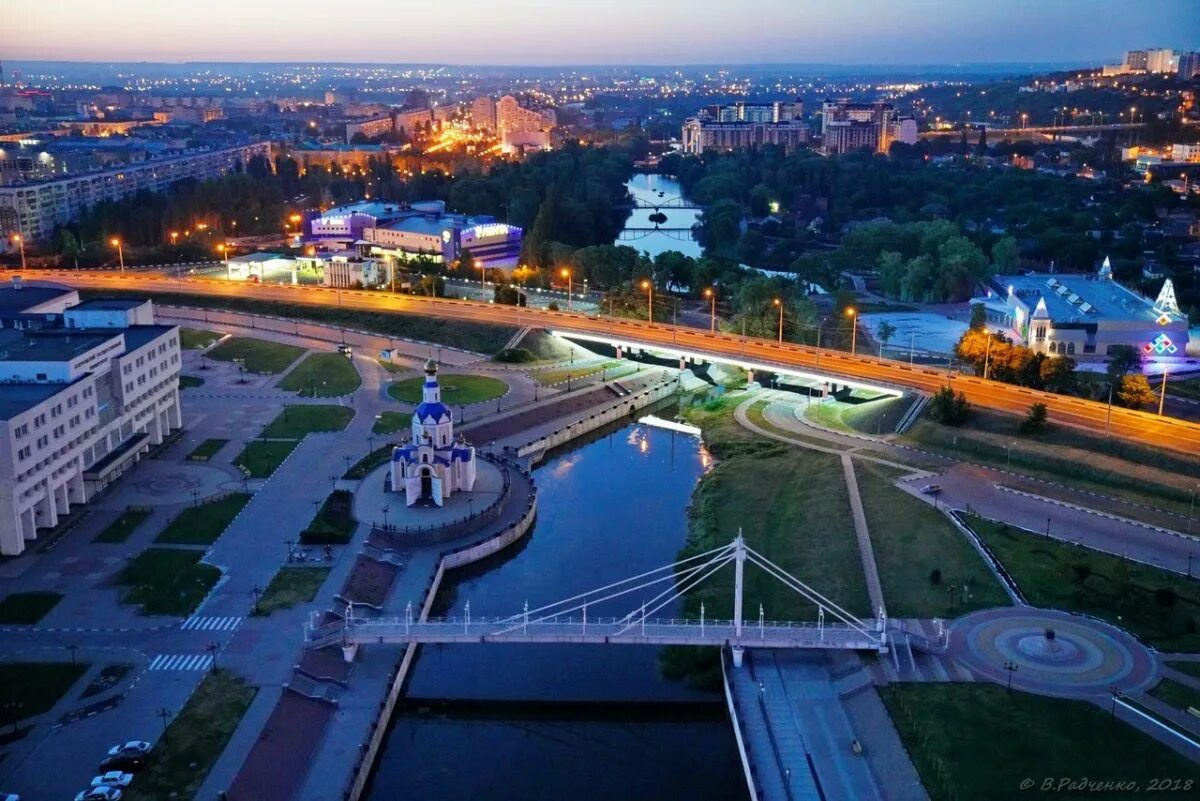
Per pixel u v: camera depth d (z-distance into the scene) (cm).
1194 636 17800
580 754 16788
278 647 17925
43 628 18338
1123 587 19012
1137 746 14962
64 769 14738
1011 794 14062
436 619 18738
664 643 17712
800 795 14538
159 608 19050
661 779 16212
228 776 14675
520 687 18312
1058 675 16738
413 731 17288
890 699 16312
